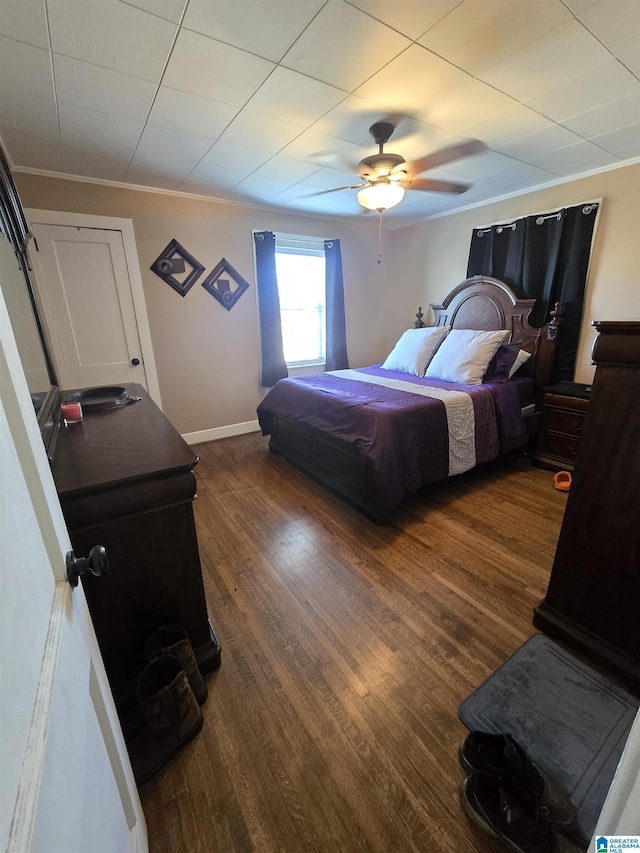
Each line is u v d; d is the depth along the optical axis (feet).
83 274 9.89
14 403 1.71
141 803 3.40
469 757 3.49
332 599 5.82
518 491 9.17
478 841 3.11
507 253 11.62
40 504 1.85
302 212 13.12
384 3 4.23
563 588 4.87
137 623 4.07
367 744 3.84
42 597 1.67
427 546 7.07
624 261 9.41
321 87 5.78
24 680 1.31
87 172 9.01
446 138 7.66
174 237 11.03
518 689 4.34
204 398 12.69
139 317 10.88
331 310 14.56
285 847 3.11
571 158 8.81
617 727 3.93
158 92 5.80
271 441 11.88
